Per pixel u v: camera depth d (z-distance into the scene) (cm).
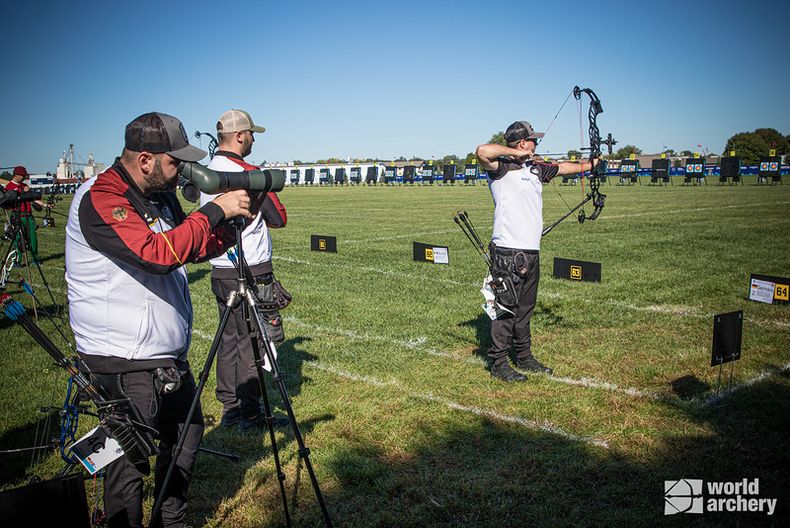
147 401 269
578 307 786
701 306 780
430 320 746
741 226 1614
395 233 1691
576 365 573
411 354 618
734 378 525
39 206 1224
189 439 298
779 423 434
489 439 425
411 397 504
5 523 249
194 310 837
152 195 279
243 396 450
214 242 298
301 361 602
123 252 244
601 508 339
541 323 717
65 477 267
